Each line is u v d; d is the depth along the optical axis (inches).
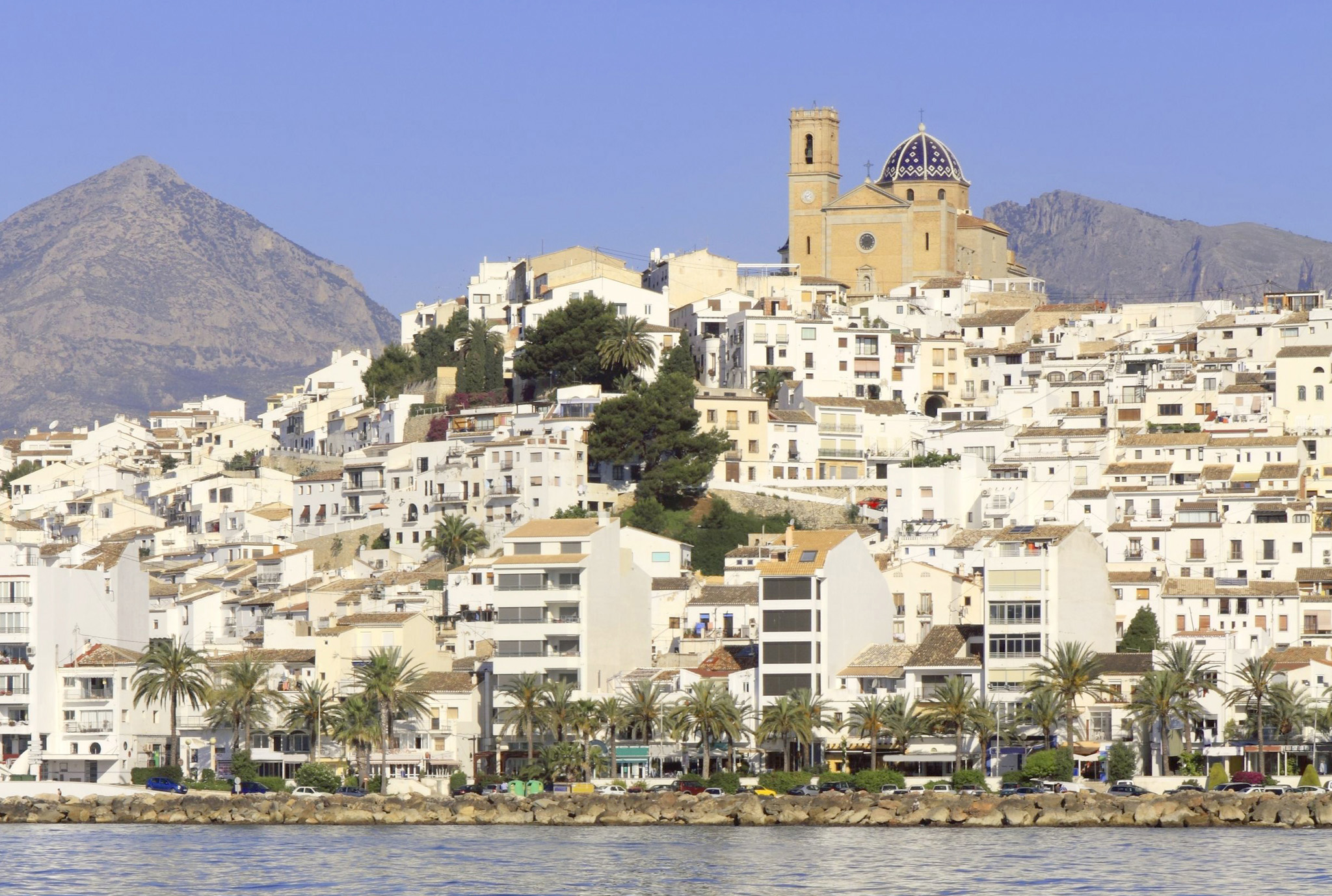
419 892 6476.4
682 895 6343.5
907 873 6692.9
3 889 6599.4
